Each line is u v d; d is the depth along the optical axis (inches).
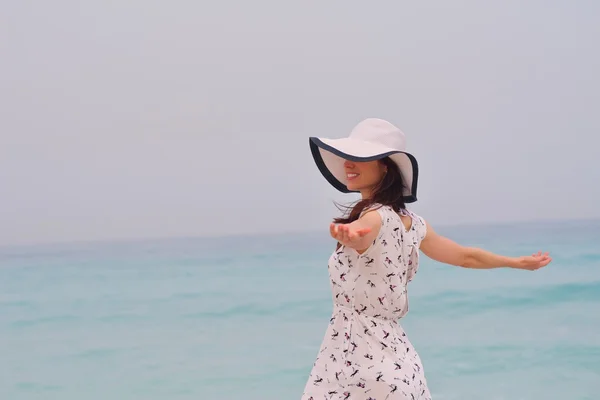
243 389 323.3
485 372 341.4
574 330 435.2
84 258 919.7
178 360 388.5
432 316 488.1
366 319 121.6
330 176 138.9
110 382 346.0
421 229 129.9
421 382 121.9
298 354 394.9
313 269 749.9
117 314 546.9
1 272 801.6
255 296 600.1
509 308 509.4
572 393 303.4
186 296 613.6
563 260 715.4
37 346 440.8
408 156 123.0
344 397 120.3
